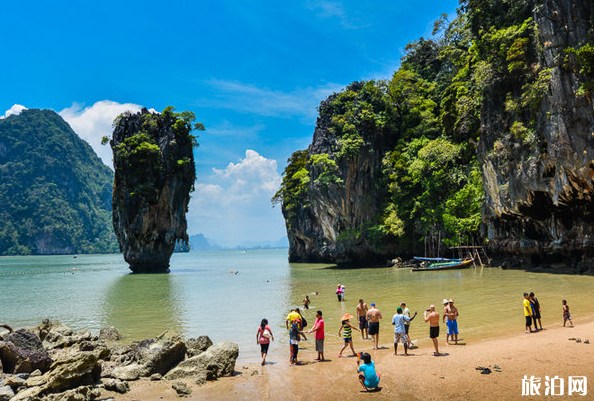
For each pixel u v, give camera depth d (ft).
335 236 221.87
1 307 98.78
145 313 83.76
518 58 123.75
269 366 43.34
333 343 53.36
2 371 42.01
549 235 128.16
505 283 103.30
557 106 106.01
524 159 123.24
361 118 208.54
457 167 177.78
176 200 245.86
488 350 43.52
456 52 203.51
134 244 235.61
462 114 161.07
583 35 101.09
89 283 168.76
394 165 198.18
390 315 69.05
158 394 35.91
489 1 143.84
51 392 35.91
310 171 225.15
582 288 87.76
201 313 80.53
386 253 205.16
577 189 106.22
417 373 37.29
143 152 226.38
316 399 32.76
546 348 42.60
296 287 123.65
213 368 40.22
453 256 183.52
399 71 227.20
